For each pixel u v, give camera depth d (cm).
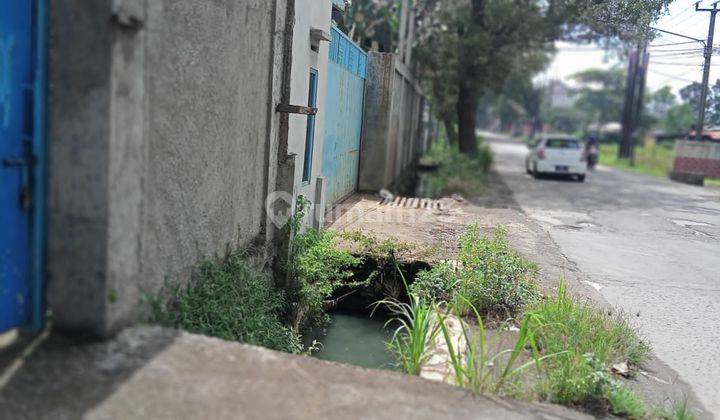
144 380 301
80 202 319
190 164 419
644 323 562
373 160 1270
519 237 911
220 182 480
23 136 320
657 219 1149
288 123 635
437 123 3391
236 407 288
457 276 586
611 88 6003
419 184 1819
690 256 843
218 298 448
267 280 573
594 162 2552
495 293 545
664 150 3128
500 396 354
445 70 1920
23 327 332
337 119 998
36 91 318
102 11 305
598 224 1071
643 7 1038
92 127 313
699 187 1825
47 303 334
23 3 312
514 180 1880
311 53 733
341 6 966
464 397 337
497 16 1695
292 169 634
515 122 8475
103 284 323
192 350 339
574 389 376
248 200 559
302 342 580
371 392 325
